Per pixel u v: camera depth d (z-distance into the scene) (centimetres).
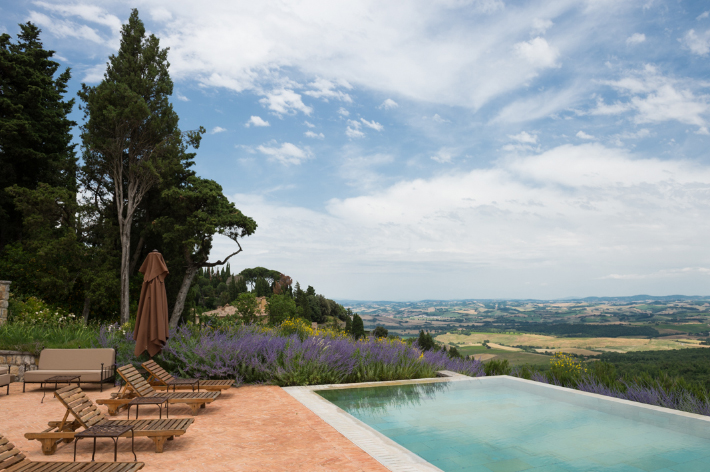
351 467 445
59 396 523
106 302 2517
